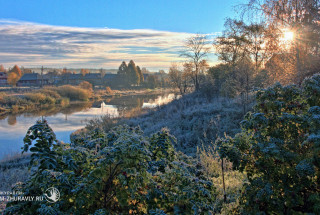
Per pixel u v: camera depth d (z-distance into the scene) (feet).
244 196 11.74
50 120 86.43
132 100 170.71
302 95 12.19
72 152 10.85
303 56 32.01
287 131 11.39
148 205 10.14
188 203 9.69
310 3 31.30
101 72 414.21
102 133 16.26
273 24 35.53
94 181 9.12
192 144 34.71
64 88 175.52
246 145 12.41
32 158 9.89
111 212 9.84
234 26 70.85
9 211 8.98
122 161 9.45
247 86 41.57
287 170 10.54
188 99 76.02
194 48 105.91
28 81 294.87
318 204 9.30
